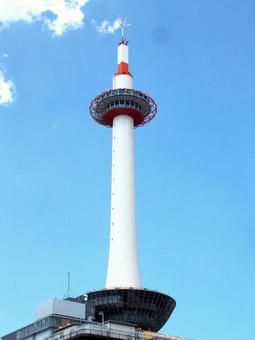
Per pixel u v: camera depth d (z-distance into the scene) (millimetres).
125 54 185000
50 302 134750
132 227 161250
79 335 123250
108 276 156250
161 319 151500
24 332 137750
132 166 169500
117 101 173625
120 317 145875
